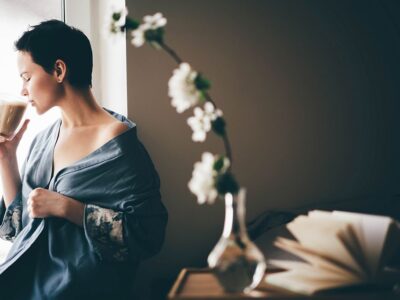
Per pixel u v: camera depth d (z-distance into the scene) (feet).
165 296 4.88
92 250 4.69
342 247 3.10
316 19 5.95
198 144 5.77
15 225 5.35
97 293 4.63
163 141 5.72
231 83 5.82
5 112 4.99
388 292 2.96
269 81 5.88
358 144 5.98
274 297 2.93
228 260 2.99
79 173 4.97
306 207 5.51
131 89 5.64
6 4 6.08
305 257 3.24
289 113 5.91
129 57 5.62
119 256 4.75
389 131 6.01
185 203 5.77
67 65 5.05
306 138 5.93
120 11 3.34
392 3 6.00
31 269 4.78
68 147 5.20
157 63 5.68
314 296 2.91
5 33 6.08
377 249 3.11
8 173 5.42
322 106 5.95
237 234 3.05
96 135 5.17
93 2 6.19
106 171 4.95
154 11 5.67
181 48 5.73
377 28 6.00
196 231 5.79
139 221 4.83
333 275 3.10
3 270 4.67
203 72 5.75
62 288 4.53
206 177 2.98
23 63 4.99
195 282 3.40
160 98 5.70
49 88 5.03
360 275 3.08
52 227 4.79
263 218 5.32
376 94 5.99
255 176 5.86
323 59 5.95
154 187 5.08
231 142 5.82
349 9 5.98
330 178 5.95
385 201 5.35
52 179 5.12
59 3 6.22
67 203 4.75
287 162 5.90
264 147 5.88
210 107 3.21
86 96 5.24
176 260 5.77
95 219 4.69
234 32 5.82
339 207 5.41
